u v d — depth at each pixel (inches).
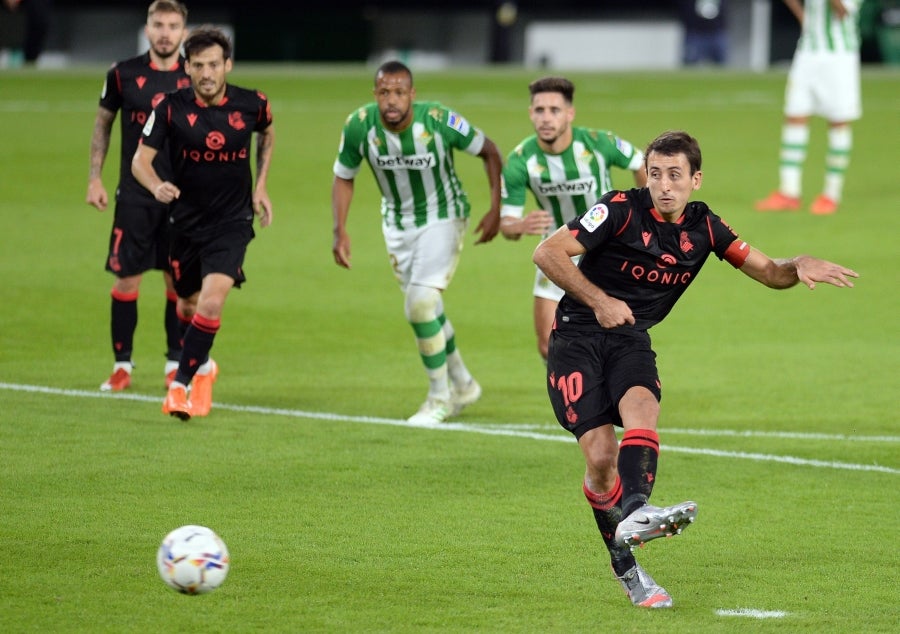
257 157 1137.4
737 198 2444.6
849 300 1681.8
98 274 1814.7
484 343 1494.8
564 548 799.7
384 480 943.0
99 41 6712.6
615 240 701.3
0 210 2297.0
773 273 713.6
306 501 887.7
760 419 1157.1
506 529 834.8
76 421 1094.4
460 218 1143.0
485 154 1133.7
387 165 1113.4
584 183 1140.5
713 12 6491.1
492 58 6707.7
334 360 1393.9
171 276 1156.5
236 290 1742.1
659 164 682.8
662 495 922.7
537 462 1000.9
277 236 2114.9
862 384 1280.8
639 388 680.4
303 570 751.1
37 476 928.9
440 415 1136.2
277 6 6510.8
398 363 1382.9
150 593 706.2
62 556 763.4
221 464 974.4
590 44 6702.8
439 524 842.8
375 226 2220.7
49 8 6501.0
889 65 6092.5
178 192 1030.4
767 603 710.5
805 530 845.8
